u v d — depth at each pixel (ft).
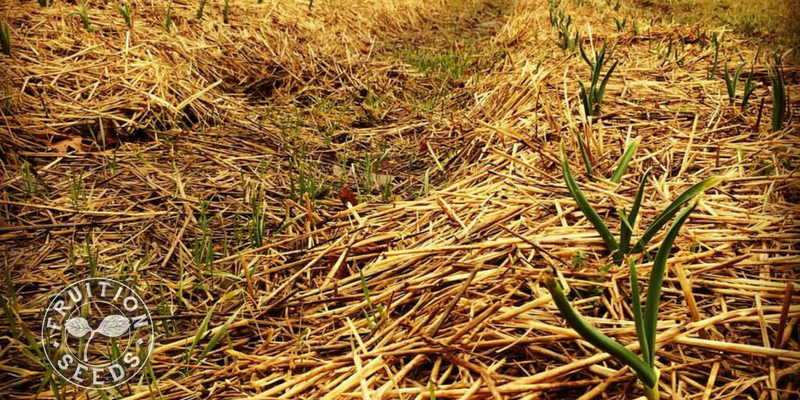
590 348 4.48
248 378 4.80
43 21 11.23
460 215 6.69
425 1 25.70
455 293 5.14
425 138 11.01
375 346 4.86
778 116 7.86
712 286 5.00
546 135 8.50
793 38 14.90
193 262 6.57
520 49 15.89
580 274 5.14
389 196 8.49
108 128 9.39
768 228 5.59
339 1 19.88
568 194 6.56
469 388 4.21
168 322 5.55
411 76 15.26
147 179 8.23
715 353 4.38
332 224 7.18
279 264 6.49
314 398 4.33
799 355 4.01
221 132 10.28
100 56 10.84
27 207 7.22
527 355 4.56
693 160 7.41
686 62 11.96
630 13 18.65
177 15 13.20
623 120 9.00
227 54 13.01
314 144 10.59
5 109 9.00
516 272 5.28
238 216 7.64
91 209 7.40
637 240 5.54
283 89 13.05
